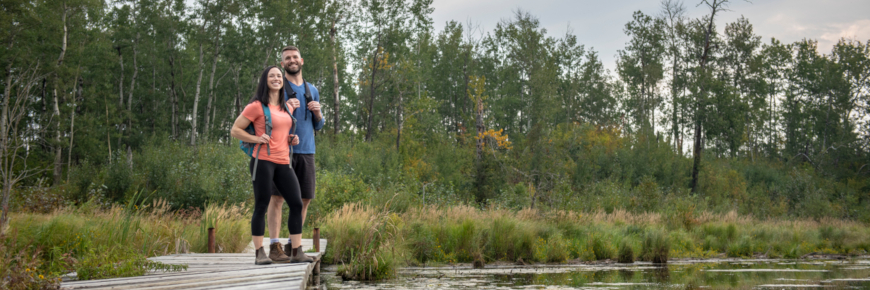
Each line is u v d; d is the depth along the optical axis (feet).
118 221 23.12
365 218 33.65
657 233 39.11
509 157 78.74
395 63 117.60
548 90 131.13
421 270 28.48
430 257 33.22
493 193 73.36
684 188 106.52
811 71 181.06
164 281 11.58
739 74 153.99
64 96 93.45
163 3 112.57
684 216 57.72
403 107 126.72
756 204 96.84
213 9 105.29
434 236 35.78
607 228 48.01
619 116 175.11
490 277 24.95
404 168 81.20
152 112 124.67
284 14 108.27
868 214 88.48
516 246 35.14
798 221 75.66
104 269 14.66
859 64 168.25
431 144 106.93
